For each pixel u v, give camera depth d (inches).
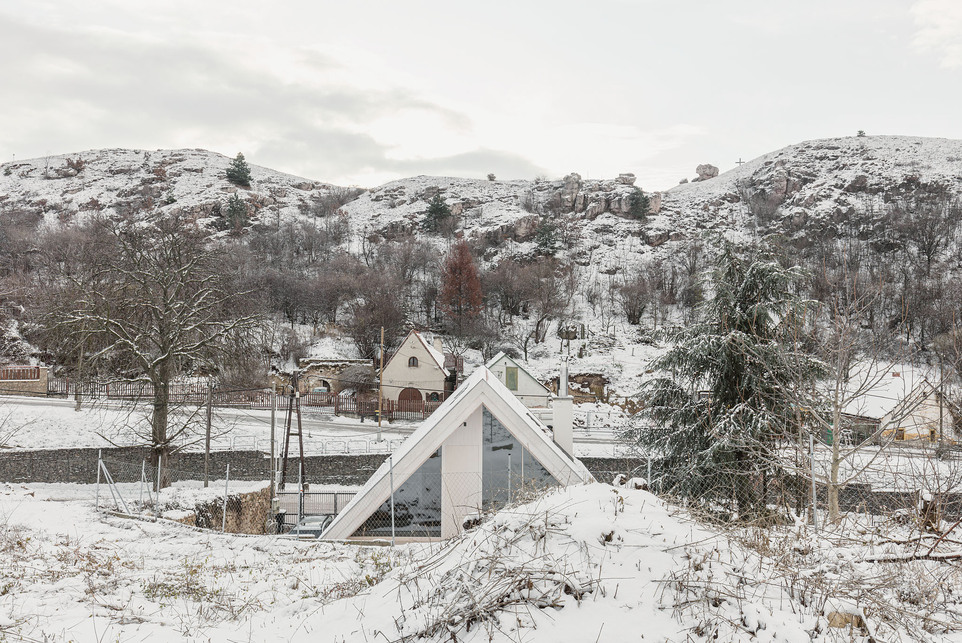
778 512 340.2
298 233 4451.3
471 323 3048.7
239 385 1900.8
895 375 547.5
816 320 692.1
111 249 1440.7
